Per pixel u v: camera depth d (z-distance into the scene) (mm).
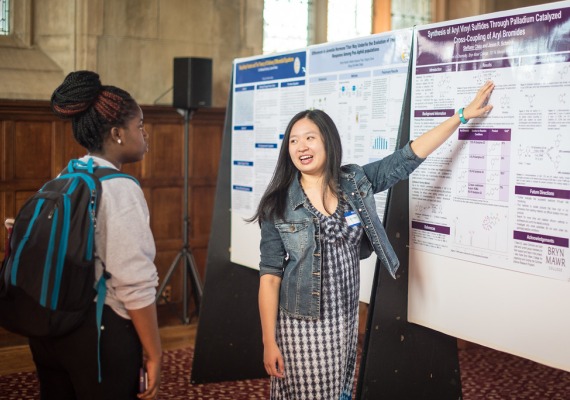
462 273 2963
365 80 3463
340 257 2740
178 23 6570
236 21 6832
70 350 2104
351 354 2848
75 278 2037
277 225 2771
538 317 2672
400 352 3254
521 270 2723
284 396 2820
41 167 5961
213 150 6680
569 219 2547
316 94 3830
